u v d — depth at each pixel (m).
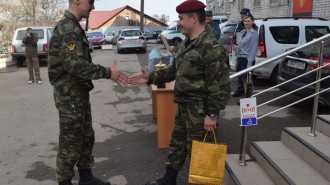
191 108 2.24
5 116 5.25
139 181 2.95
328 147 2.58
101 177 3.03
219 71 2.06
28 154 3.63
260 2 15.80
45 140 4.10
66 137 2.36
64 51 2.14
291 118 4.68
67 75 2.27
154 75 2.60
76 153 2.40
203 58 2.09
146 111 5.39
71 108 2.30
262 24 6.51
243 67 5.57
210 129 2.19
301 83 4.46
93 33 25.20
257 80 7.79
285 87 4.90
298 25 6.54
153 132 4.30
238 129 4.29
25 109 5.70
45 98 6.58
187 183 2.86
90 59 2.40
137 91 7.05
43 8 22.27
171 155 2.56
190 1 2.12
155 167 3.23
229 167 2.71
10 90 7.52
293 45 6.46
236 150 3.56
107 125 4.65
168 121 3.63
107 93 6.90
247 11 5.21
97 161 3.40
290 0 12.71
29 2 20.98
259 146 2.96
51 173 3.15
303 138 2.80
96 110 5.52
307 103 5.54
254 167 2.76
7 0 17.97
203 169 2.10
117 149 3.72
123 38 16.77
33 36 8.09
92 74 2.21
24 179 3.03
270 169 2.54
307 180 2.32
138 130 4.40
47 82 8.57
